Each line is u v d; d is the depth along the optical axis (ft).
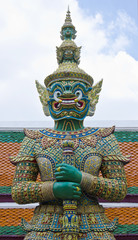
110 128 19.52
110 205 26.61
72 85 19.21
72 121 19.47
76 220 15.99
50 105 19.95
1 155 29.60
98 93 21.54
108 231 16.88
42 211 17.28
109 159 18.31
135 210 26.20
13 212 26.21
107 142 18.83
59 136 18.78
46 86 21.03
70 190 16.10
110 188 17.30
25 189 17.24
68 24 21.86
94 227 16.53
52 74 19.79
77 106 19.16
